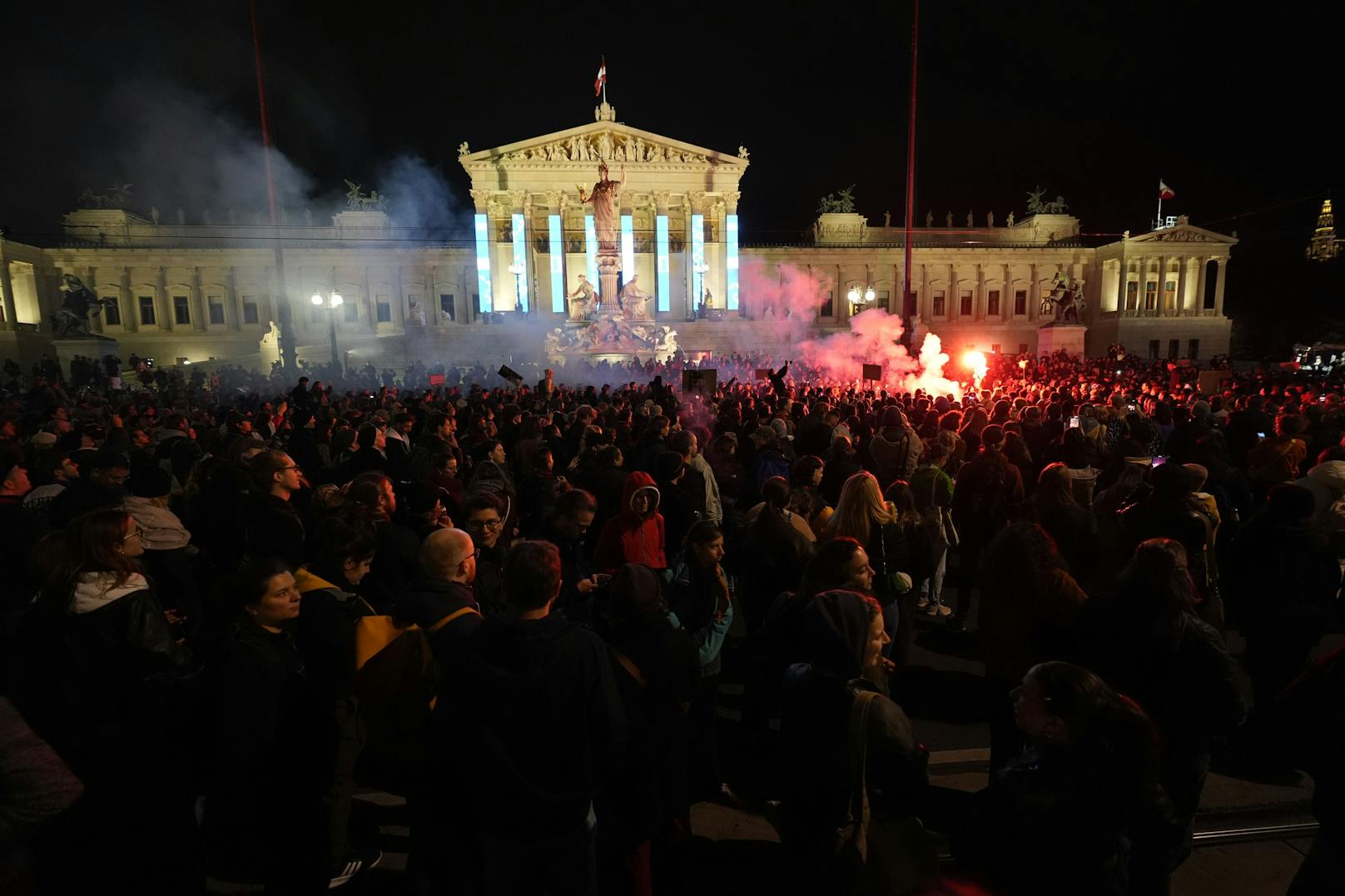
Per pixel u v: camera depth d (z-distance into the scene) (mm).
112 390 35500
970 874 3160
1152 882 3803
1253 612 5949
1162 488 5492
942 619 9297
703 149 72438
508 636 3365
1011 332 78625
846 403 18656
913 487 8594
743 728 6180
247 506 6180
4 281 61344
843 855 3438
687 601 5383
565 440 12078
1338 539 7258
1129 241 73688
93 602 4012
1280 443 8562
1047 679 2959
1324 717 3291
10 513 5977
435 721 3506
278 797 3957
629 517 6355
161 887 3779
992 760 5078
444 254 73812
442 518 6367
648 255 76250
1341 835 3182
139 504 6371
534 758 3326
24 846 2787
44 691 3934
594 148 71625
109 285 69625
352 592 4855
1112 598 4250
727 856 4949
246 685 3861
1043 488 6414
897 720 3453
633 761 3928
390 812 5535
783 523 6188
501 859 3447
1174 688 3996
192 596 6527
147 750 3904
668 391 21719
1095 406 14250
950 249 77438
